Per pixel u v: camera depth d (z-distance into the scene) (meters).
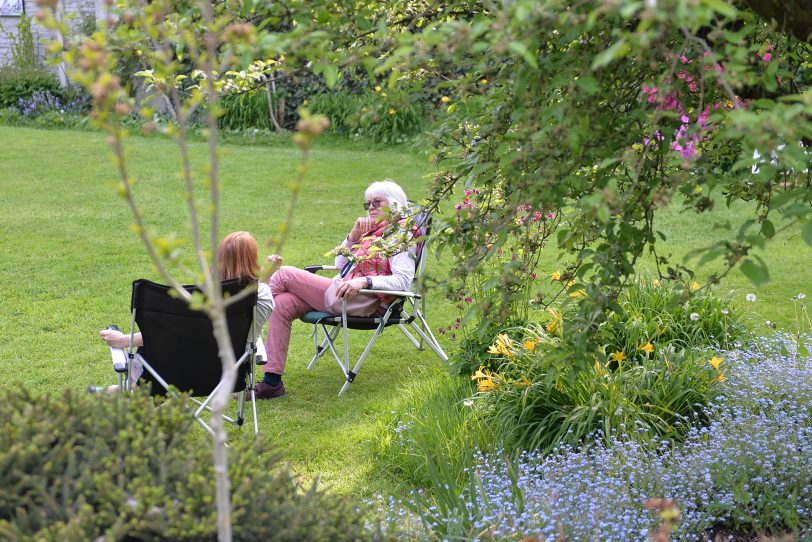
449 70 3.59
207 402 4.83
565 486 4.00
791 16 3.01
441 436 4.71
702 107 2.99
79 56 2.17
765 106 2.47
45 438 2.52
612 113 3.29
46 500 2.35
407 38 2.60
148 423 2.82
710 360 5.21
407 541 3.36
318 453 4.99
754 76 2.72
